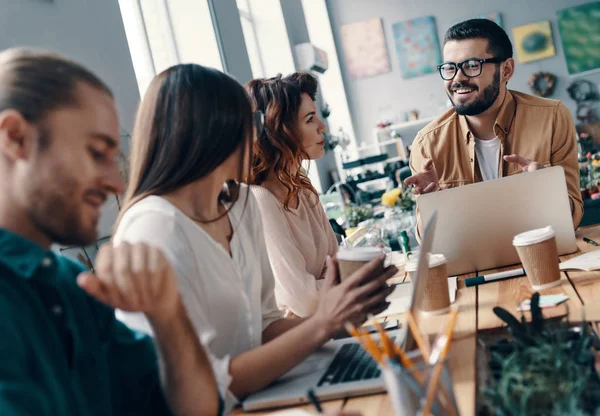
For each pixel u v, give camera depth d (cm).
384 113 999
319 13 980
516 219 206
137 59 436
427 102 992
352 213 462
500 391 93
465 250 208
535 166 219
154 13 486
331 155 866
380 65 996
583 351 107
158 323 101
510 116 263
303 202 240
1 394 78
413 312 121
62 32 263
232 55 533
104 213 254
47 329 92
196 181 145
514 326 123
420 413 86
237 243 158
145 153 144
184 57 507
